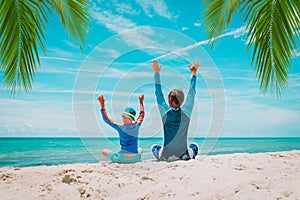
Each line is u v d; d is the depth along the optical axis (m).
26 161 9.14
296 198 1.70
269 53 3.88
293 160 3.22
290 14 3.57
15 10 3.38
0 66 3.46
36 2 3.47
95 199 1.99
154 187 2.19
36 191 2.15
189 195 1.93
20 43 3.51
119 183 2.31
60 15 3.81
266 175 2.33
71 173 2.53
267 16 3.74
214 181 2.23
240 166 2.82
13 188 2.24
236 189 1.93
